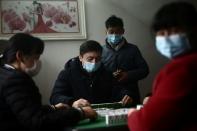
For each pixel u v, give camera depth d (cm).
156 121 114
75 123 167
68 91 260
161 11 118
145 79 396
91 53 254
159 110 113
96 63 255
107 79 267
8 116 162
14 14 350
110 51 334
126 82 312
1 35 346
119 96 264
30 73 174
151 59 396
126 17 386
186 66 111
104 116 183
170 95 112
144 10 363
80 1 368
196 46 116
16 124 163
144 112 120
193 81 110
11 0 349
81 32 369
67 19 364
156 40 123
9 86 160
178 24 114
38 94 169
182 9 113
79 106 206
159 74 121
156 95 118
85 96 259
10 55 169
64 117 163
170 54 120
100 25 377
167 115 112
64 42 366
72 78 262
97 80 263
